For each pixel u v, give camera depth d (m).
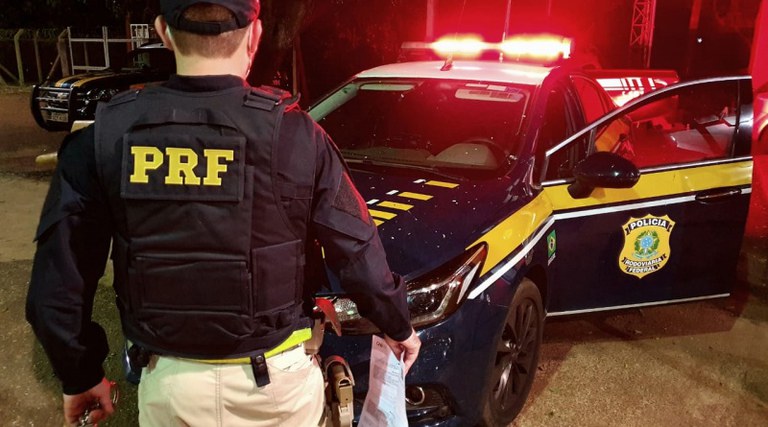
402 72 3.73
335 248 1.38
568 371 3.33
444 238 2.47
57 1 18.22
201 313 1.31
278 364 1.39
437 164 3.15
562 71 3.63
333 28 12.12
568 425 2.90
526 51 3.90
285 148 1.30
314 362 1.53
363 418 1.74
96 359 1.36
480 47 4.02
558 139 3.38
